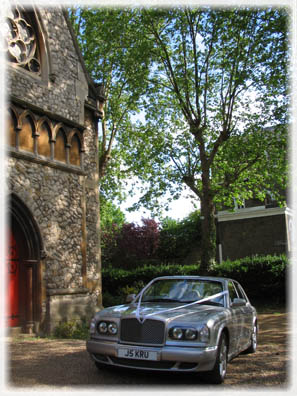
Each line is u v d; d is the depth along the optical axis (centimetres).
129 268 2844
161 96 1939
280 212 2623
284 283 1819
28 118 1136
